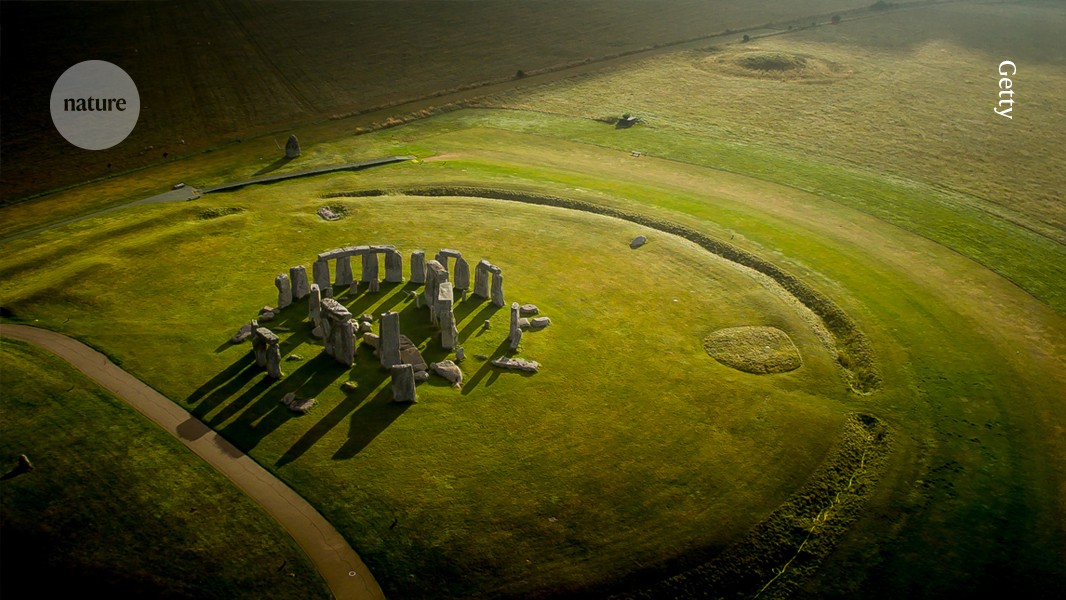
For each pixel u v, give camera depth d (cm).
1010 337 5631
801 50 13200
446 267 5828
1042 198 7881
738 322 5669
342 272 5809
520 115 10119
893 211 7494
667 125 9781
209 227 6762
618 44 13325
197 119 9862
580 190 7650
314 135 9419
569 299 5834
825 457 4500
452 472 4259
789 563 3947
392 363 4953
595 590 3731
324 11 13825
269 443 4397
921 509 4225
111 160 8712
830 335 5647
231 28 12800
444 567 3781
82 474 4131
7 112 9794
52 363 4950
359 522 3969
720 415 4753
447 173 8056
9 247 6525
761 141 9312
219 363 5009
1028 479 4422
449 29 13550
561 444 4481
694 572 3844
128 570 3694
